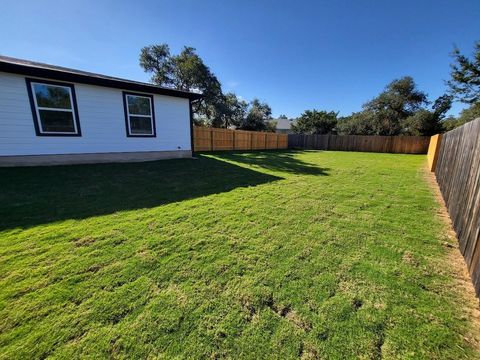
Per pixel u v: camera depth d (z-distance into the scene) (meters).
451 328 1.53
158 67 22.81
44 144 6.45
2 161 5.93
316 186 5.58
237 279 1.97
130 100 7.93
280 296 1.78
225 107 25.38
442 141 7.00
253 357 1.29
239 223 3.18
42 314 1.52
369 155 15.08
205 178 5.95
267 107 41.00
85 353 1.27
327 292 1.84
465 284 2.02
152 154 8.73
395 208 4.12
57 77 6.29
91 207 3.57
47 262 2.11
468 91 15.88
